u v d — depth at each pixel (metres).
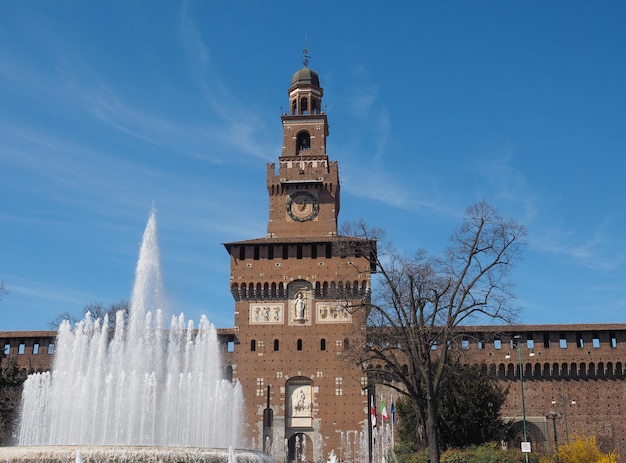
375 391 82.38
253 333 84.75
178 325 64.38
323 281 85.50
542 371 83.94
